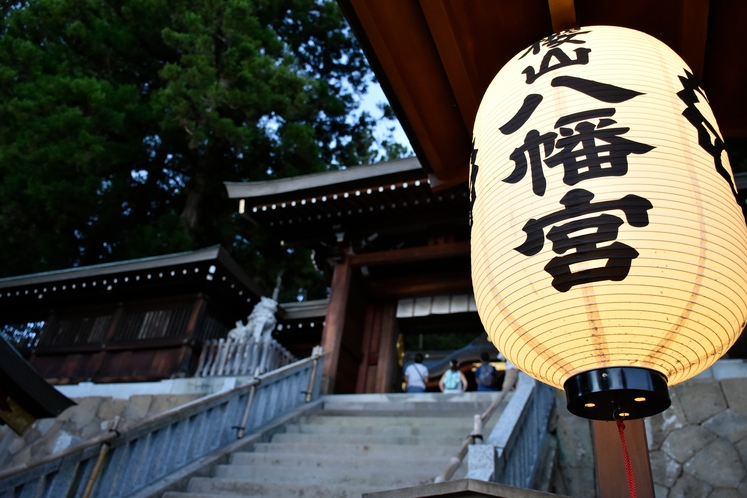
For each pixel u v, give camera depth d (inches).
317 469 258.4
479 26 146.3
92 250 867.4
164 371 506.6
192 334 522.6
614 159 94.4
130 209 893.2
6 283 599.5
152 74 923.4
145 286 571.5
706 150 99.6
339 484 241.9
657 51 112.6
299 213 501.0
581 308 86.6
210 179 888.3
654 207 88.8
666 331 84.9
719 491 272.1
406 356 791.1
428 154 174.1
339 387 444.8
